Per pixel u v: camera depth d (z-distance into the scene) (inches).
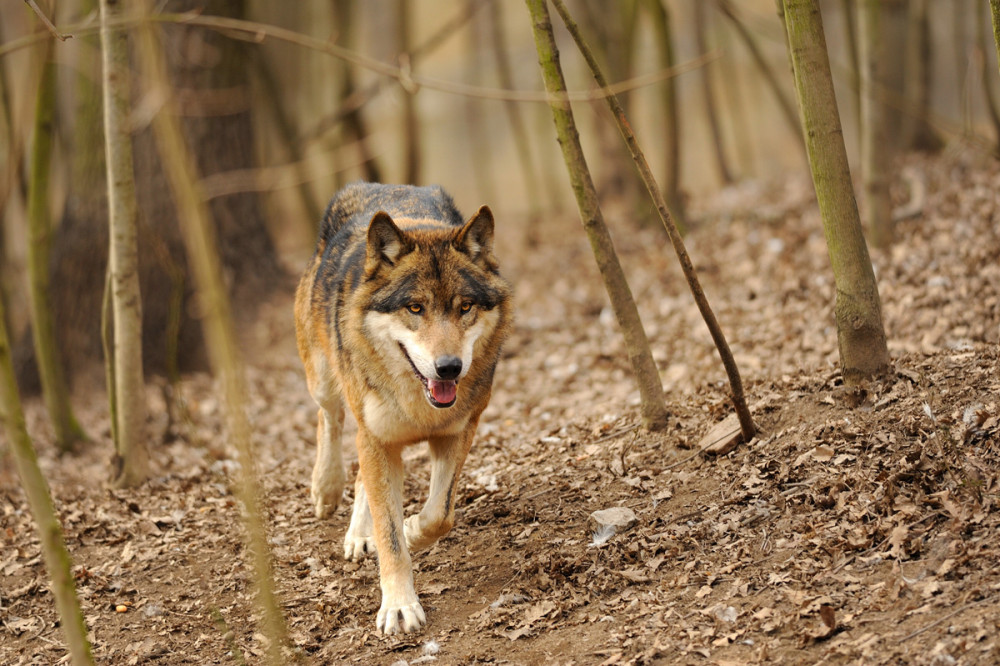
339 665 290.5
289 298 749.9
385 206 392.8
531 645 281.1
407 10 935.7
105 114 435.2
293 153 864.3
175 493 448.5
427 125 1691.7
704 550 306.5
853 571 272.5
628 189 988.6
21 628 328.8
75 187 666.2
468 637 293.6
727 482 340.2
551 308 729.6
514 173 1640.0
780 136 1567.4
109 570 363.3
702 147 1546.5
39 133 502.6
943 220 618.8
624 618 283.6
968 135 574.6
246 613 328.8
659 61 800.3
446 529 328.2
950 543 266.8
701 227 823.1
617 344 608.7
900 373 359.3
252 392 621.0
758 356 503.8
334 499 399.5
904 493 295.6
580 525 344.5
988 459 295.9
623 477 368.5
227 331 154.4
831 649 240.7
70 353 655.8
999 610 233.1
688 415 402.3
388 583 312.5
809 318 535.5
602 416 467.5
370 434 323.3
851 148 1086.4
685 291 667.4
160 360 657.6
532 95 327.0
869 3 569.9
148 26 149.0
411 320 311.1
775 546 296.7
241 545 376.8
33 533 402.6
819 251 634.2
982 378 341.1
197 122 697.0
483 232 337.1
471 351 311.6
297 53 1155.3
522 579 320.8
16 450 196.1
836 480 313.3
